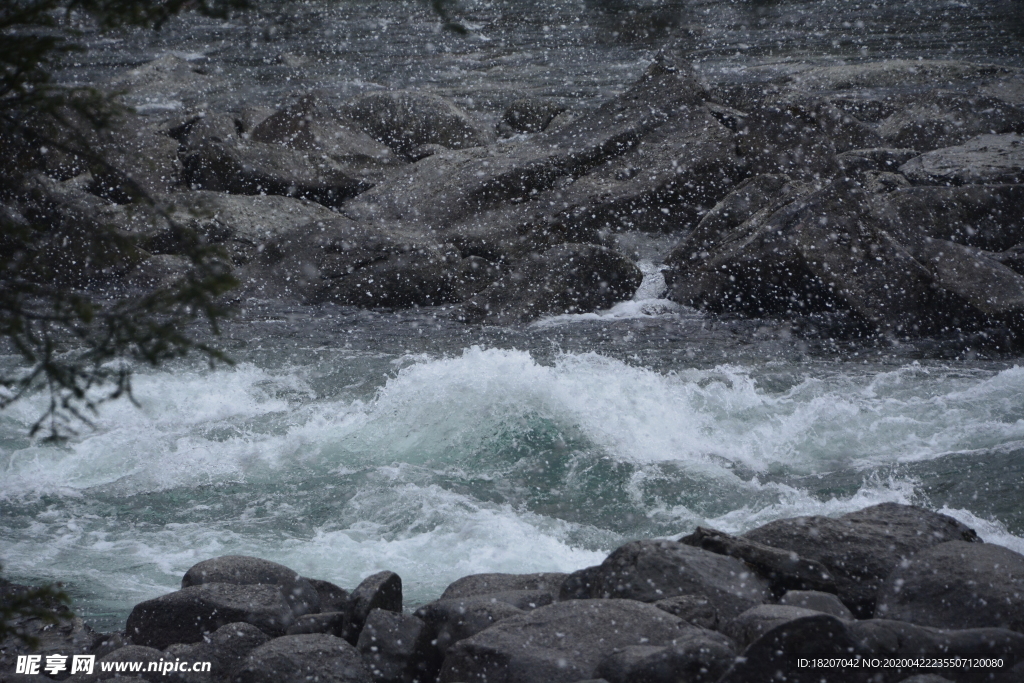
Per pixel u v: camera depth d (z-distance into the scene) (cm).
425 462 1748
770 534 1159
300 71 5831
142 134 3366
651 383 2034
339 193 3422
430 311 2725
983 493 1586
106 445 1800
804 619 848
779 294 2584
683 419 1894
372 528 1520
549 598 1103
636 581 1057
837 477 1664
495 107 5012
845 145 3656
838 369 2198
